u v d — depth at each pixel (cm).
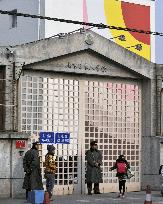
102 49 2370
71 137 2322
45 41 2245
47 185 2016
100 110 2402
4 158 2094
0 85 2166
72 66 2317
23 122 2216
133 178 2472
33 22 3500
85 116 2361
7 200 1998
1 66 2167
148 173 2483
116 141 2438
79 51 2323
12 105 2166
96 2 3631
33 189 1988
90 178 2250
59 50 2269
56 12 3456
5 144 2098
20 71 2184
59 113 2300
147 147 2492
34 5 3491
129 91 2488
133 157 2481
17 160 2111
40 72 2267
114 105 2442
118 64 2423
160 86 2519
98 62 2383
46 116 2270
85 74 2362
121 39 3728
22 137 2117
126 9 3766
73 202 1972
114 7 3712
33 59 2216
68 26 3491
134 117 2494
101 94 2409
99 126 2395
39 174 2017
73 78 2344
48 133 2267
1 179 2084
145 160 2494
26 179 2008
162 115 2519
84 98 2361
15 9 3672
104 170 2394
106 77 2427
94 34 2355
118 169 2164
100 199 2088
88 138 2362
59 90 2308
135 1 3809
